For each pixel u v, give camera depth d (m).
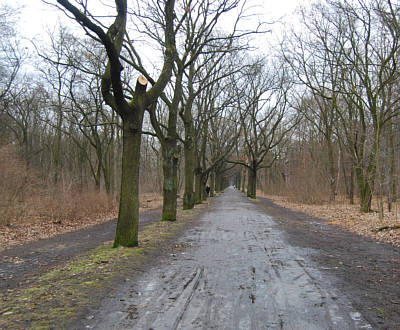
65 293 5.30
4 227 14.58
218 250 9.05
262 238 11.12
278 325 4.09
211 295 5.25
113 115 27.38
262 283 5.90
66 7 6.58
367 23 17.98
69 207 18.50
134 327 4.05
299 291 5.43
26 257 9.38
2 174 16.09
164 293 5.36
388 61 17.72
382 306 4.73
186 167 22.72
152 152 51.91
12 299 5.15
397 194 25.36
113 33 8.86
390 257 8.12
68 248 10.65
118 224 9.27
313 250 9.03
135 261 7.55
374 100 17.78
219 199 40.28
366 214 18.27
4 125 34.00
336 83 23.31
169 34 11.58
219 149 37.72
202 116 26.03
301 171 32.38
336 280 6.09
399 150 24.25
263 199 42.97
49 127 36.31
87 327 4.06
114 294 5.30
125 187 9.24
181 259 7.94
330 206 26.61
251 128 39.53
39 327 4.05
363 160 19.44
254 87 33.72
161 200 38.91
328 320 4.24
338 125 26.75
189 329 3.99
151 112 14.63
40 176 21.03
